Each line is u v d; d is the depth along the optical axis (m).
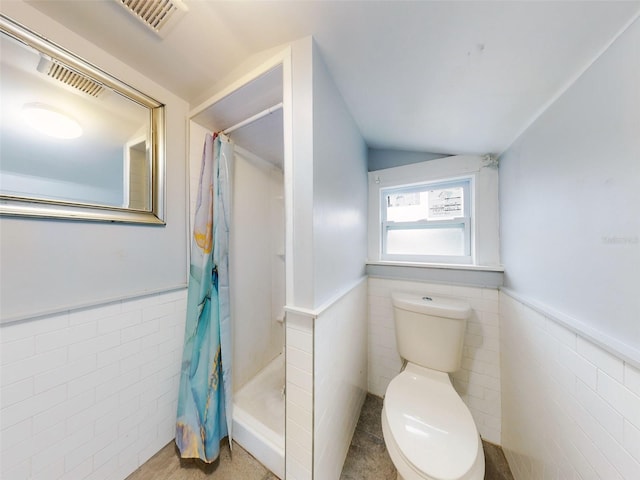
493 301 1.23
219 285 1.17
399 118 1.16
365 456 1.14
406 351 1.25
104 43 0.89
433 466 0.72
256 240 1.67
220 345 1.15
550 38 0.56
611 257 0.55
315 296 0.84
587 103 0.63
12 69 0.73
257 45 0.88
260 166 1.70
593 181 0.61
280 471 1.00
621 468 0.51
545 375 0.80
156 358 1.12
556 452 0.73
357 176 1.39
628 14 0.48
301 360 0.84
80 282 0.88
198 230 1.18
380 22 0.66
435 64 0.75
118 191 0.99
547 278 0.82
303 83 0.81
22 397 0.75
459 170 1.40
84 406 0.89
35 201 0.77
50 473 0.80
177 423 1.12
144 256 1.08
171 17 0.77
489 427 1.23
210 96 1.15
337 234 1.05
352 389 1.25
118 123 0.99
